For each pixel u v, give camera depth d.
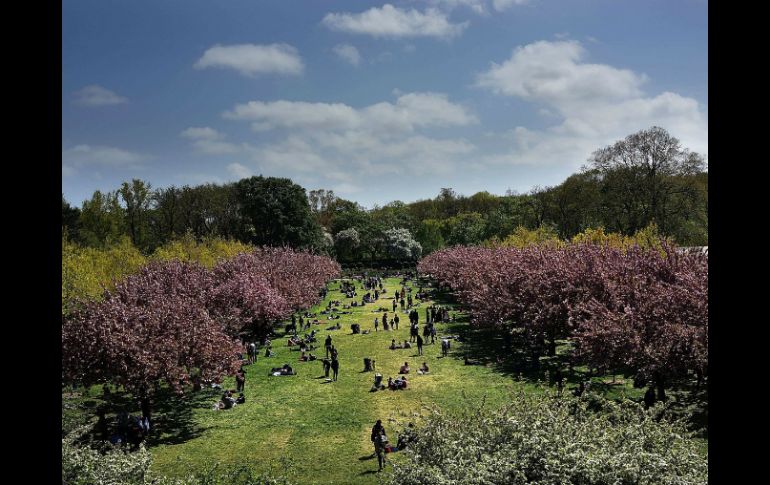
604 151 69.81
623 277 31.56
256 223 100.69
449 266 75.31
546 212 92.44
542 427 11.98
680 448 11.53
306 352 43.94
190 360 27.38
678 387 27.84
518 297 38.62
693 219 61.84
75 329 25.95
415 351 43.53
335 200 162.75
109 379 26.16
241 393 31.95
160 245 84.19
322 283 77.75
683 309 24.97
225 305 43.31
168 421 28.34
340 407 29.80
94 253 54.47
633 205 67.25
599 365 26.50
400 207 160.12
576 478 10.49
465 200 152.00
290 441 25.05
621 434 11.91
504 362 37.84
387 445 22.23
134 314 28.02
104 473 12.12
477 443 12.43
